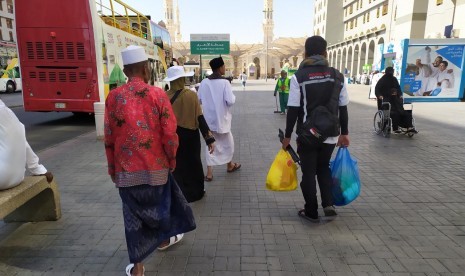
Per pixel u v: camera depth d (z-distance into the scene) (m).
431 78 16.14
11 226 3.79
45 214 3.89
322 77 3.51
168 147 2.61
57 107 10.51
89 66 10.24
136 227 2.64
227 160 5.39
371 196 4.59
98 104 8.49
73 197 4.65
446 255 3.14
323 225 3.77
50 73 10.34
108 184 5.19
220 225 3.79
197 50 27.34
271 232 3.62
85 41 10.11
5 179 3.17
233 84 49.00
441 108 14.49
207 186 5.09
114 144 2.63
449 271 2.89
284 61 92.00
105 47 10.60
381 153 6.89
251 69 86.12
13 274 2.91
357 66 53.28
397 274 2.86
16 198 3.17
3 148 3.13
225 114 5.16
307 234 3.56
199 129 4.35
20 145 3.23
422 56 15.91
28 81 10.40
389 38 42.31
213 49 27.36
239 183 5.21
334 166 3.88
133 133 2.52
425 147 7.41
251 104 18.30
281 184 3.86
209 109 5.09
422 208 4.20
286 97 13.57
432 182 5.12
